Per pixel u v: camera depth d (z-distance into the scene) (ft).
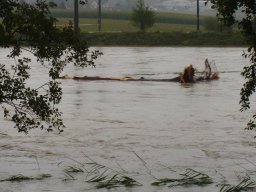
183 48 423.64
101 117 134.41
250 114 138.72
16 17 73.31
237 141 106.52
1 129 115.96
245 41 70.54
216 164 88.28
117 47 433.07
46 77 227.61
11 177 79.36
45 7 74.18
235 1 67.31
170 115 137.90
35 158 92.02
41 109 77.30
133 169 85.15
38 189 73.97
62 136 110.22
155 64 291.79
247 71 71.46
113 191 73.26
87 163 88.17
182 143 104.83
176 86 203.10
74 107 149.79
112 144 103.65
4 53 354.95
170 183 77.00
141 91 187.73
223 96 175.22
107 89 192.44
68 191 73.15
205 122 127.75
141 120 130.31
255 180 78.59
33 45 75.00
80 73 249.96
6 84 76.02
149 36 463.42
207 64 226.38
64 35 75.61
